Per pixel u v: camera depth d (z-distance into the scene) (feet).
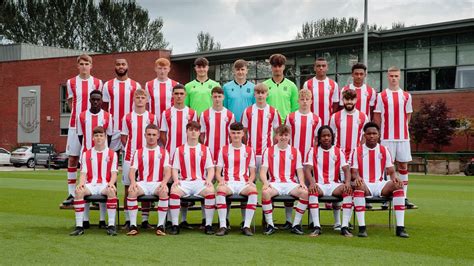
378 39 111.45
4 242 25.17
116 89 32.96
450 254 23.13
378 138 29.55
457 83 106.52
